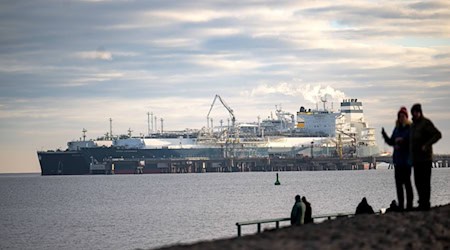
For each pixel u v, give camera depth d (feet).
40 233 388.57
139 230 376.68
